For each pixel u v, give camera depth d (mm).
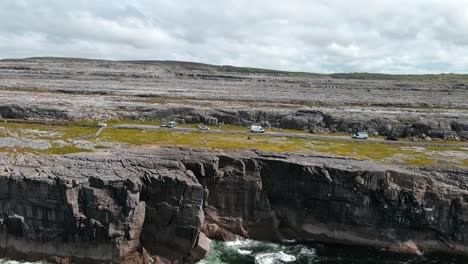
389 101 163250
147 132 111938
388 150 100000
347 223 79625
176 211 71812
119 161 77625
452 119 122312
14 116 121375
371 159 89812
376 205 78812
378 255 76000
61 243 69875
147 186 72562
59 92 162875
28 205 70125
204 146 95500
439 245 77500
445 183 79250
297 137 113750
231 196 81938
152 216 72812
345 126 123938
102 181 69188
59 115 122875
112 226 68250
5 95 145250
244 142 103188
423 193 77250
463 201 76125
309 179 80062
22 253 71000
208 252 74062
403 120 123750
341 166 80500
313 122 127125
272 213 81938
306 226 81875
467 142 113000
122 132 110250
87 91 165125
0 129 104812
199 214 71375
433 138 115875
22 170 72562
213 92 182125
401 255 76000
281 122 129000
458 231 76500
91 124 117188
